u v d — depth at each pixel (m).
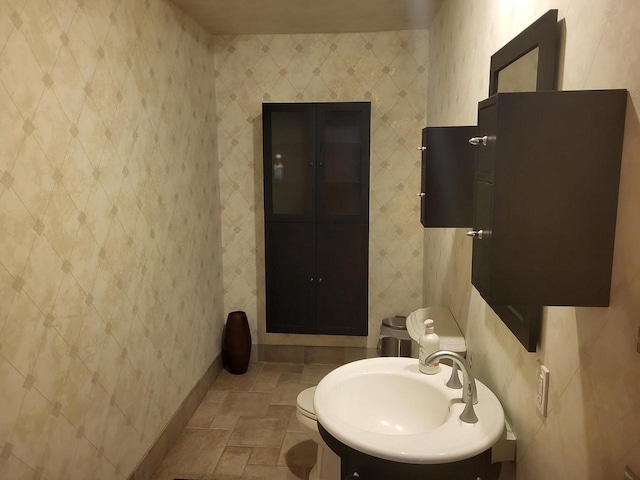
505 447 1.50
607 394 0.96
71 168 1.80
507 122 1.01
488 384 1.80
